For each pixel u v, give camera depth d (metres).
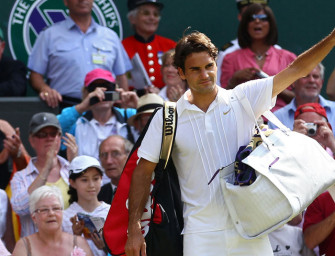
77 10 29.28
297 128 22.61
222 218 15.59
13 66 29.44
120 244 16.22
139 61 29.62
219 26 33.81
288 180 15.00
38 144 24.42
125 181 16.30
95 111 26.53
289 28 34.19
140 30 31.41
